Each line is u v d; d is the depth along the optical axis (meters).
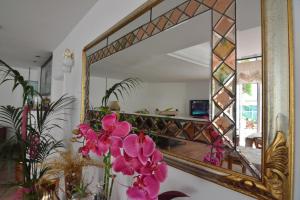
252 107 0.60
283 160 0.52
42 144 1.64
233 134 0.66
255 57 0.60
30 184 1.44
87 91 1.86
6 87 5.07
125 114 1.28
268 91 0.56
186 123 0.85
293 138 0.51
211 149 0.73
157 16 1.04
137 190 0.58
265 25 0.57
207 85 0.77
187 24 0.86
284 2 0.54
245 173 0.61
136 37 1.21
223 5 0.71
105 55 1.58
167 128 0.96
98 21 1.78
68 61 2.30
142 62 1.15
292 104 0.52
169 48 0.96
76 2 1.88
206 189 0.75
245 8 0.64
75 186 1.16
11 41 3.08
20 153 1.53
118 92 1.37
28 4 1.96
